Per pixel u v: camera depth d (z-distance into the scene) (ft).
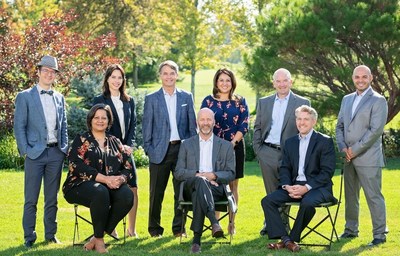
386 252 21.91
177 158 24.75
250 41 80.12
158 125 24.76
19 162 48.19
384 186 38.81
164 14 83.76
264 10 55.88
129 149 23.07
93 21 83.71
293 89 54.70
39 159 22.70
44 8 86.53
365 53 52.65
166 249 22.50
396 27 49.75
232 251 22.11
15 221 27.86
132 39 83.92
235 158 25.59
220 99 25.39
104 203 21.43
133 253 21.54
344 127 24.21
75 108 51.60
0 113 51.29
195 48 83.97
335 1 51.47
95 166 22.35
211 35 84.17
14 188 36.65
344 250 22.26
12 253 21.39
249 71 53.57
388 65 52.42
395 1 51.72
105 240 24.03
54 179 23.04
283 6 54.19
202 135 23.97
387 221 28.22
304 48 50.49
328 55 52.65
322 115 53.01
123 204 21.72
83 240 23.57
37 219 28.32
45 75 22.91
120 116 24.13
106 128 23.18
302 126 23.43
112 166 22.50
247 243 23.44
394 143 56.75
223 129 25.25
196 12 82.28
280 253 21.57
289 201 22.76
